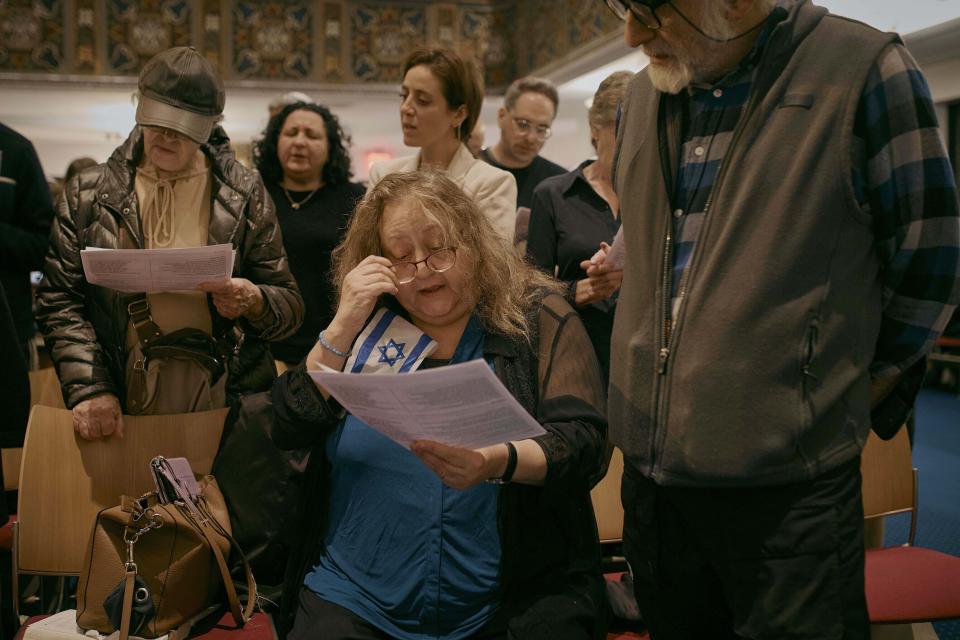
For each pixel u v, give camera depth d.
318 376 1.33
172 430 2.24
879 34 1.31
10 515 2.66
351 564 1.69
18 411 2.16
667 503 1.52
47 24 8.06
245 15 8.45
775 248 1.31
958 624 2.95
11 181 3.25
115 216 2.27
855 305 1.33
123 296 2.23
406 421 1.36
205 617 1.93
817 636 1.33
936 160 1.28
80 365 2.21
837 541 1.34
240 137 11.52
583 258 2.65
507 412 1.28
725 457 1.34
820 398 1.32
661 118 1.52
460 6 8.87
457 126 2.83
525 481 1.60
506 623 1.63
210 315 2.32
